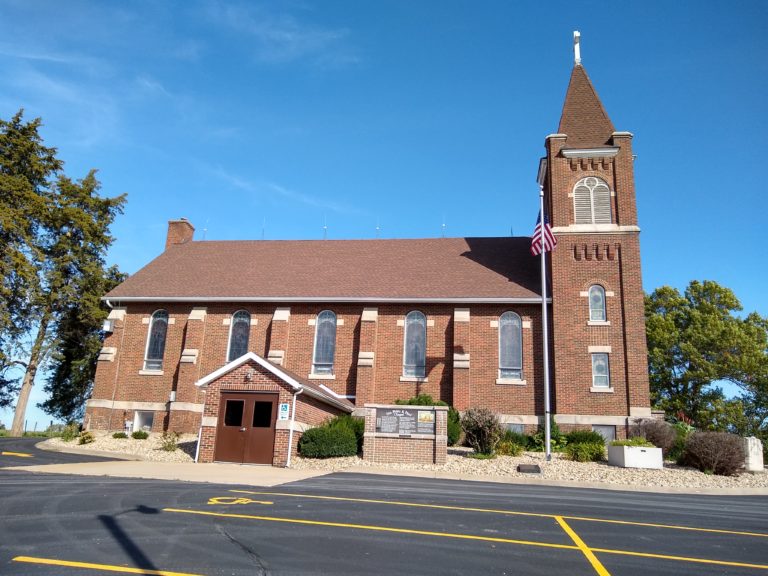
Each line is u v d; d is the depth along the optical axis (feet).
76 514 36.14
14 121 130.72
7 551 28.12
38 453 76.43
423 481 57.16
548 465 69.36
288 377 72.33
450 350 99.09
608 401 90.84
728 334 144.77
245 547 29.48
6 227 117.29
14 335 128.67
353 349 101.81
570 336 94.48
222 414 73.77
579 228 98.73
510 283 102.63
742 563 29.81
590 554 30.45
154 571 25.53
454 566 27.63
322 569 26.48
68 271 138.51
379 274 109.70
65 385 150.71
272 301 104.88
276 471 62.85
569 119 106.83
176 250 128.26
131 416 104.22
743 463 69.56
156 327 109.29
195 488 47.47
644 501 48.98
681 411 140.67
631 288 95.20
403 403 91.76
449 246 119.14
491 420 76.64
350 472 63.36
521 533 34.47
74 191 139.64
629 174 100.53
